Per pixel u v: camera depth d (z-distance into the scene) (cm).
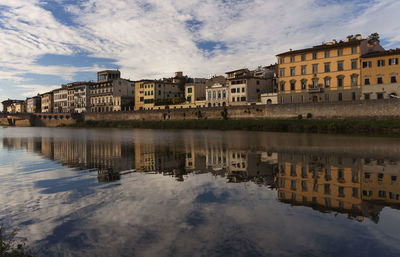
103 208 1362
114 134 7762
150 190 1688
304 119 7769
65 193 1656
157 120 11800
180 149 3875
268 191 1631
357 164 2478
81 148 4212
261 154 3225
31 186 1855
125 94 16300
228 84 10688
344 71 7900
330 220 1161
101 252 923
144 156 3253
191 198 1502
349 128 6556
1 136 7431
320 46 8625
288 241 973
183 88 14562
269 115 8569
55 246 977
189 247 941
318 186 1733
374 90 7438
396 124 6000
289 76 8944
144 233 1063
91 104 17100
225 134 6706
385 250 898
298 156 3012
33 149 4184
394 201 1410
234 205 1373
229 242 972
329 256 867
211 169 2380
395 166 2366
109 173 2264
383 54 7262
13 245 989
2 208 1398
